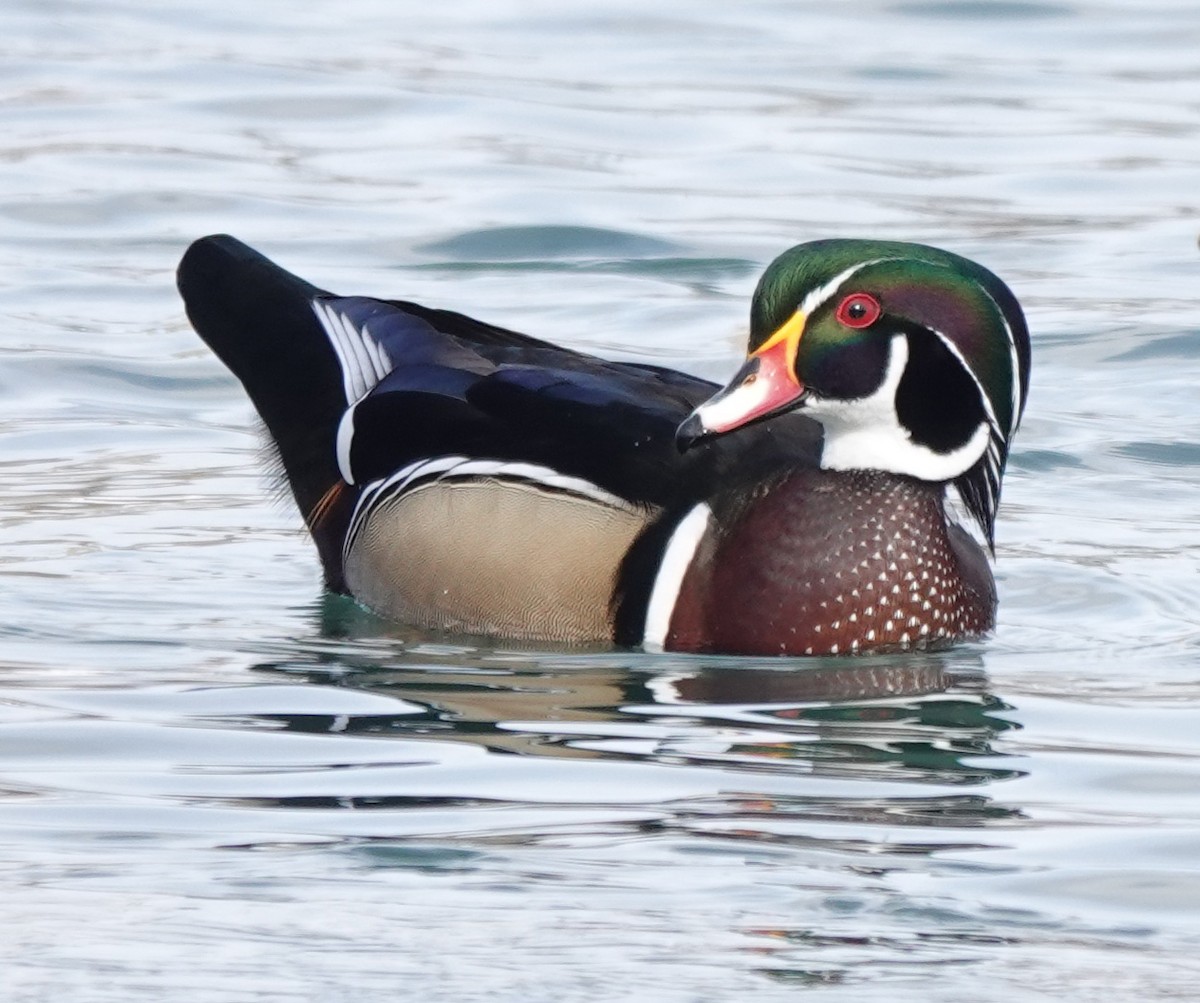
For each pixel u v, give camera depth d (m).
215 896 8.61
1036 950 8.27
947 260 12.63
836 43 28.59
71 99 25.08
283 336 14.43
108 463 15.82
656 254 20.64
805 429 13.06
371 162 23.33
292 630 12.73
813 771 10.33
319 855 9.09
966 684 11.87
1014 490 15.58
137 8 29.34
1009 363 12.71
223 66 26.56
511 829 9.42
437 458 13.10
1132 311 19.20
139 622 12.72
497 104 25.34
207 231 21.06
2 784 9.93
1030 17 29.83
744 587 12.39
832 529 12.48
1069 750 10.71
